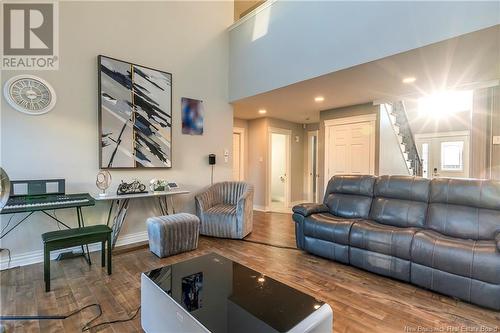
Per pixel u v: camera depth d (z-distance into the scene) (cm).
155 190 375
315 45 345
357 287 248
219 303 153
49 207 258
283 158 712
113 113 356
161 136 407
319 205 357
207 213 409
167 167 414
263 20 423
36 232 309
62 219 326
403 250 250
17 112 294
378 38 284
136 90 379
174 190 392
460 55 275
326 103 494
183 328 144
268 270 286
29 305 212
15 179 292
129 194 343
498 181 255
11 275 269
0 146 285
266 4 415
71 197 294
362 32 297
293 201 714
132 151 375
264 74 423
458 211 265
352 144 507
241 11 666
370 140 478
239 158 673
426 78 347
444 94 418
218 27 486
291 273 279
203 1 464
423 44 254
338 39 319
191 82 449
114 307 210
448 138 746
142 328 184
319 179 564
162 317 163
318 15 341
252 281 180
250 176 678
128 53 375
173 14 425
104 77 348
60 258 314
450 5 237
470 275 212
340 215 350
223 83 495
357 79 354
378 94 427
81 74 335
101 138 346
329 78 350
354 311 207
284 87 394
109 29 358
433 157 776
